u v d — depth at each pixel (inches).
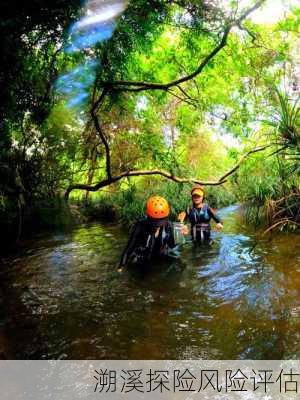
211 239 231.8
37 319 118.0
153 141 343.0
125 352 96.1
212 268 167.9
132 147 369.4
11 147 265.6
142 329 108.8
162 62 289.7
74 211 353.1
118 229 293.4
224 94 319.0
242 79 296.4
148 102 347.9
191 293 137.2
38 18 144.7
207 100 319.9
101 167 393.1
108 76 228.4
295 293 129.5
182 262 179.5
